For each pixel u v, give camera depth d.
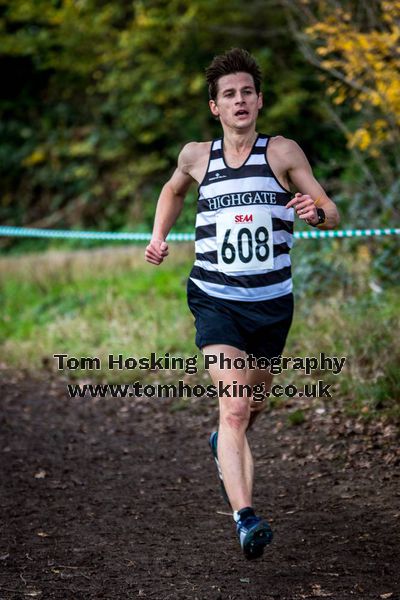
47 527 10.73
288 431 14.20
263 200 9.30
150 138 38.28
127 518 11.03
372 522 10.41
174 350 19.75
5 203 44.81
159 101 37.12
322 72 30.44
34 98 45.44
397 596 8.40
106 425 15.67
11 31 42.81
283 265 9.52
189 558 9.64
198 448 14.08
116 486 12.38
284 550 9.77
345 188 23.94
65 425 15.78
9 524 10.84
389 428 13.51
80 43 38.12
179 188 10.20
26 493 12.07
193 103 37.97
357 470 12.21
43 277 30.03
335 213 9.32
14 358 21.41
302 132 33.50
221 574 9.17
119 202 41.72
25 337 23.89
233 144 9.47
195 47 36.97
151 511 11.27
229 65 9.42
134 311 23.61
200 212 9.62
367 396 14.65
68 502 11.69
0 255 41.50
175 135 39.84
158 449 14.13
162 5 36.97
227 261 9.38
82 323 22.83
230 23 35.94
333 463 12.59
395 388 14.50
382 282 21.36
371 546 9.70
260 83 9.64
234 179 9.38
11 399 17.84
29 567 9.44
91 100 43.09
